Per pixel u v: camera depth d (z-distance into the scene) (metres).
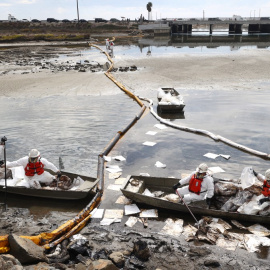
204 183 7.57
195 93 20.52
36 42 68.19
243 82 23.28
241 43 57.75
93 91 21.42
